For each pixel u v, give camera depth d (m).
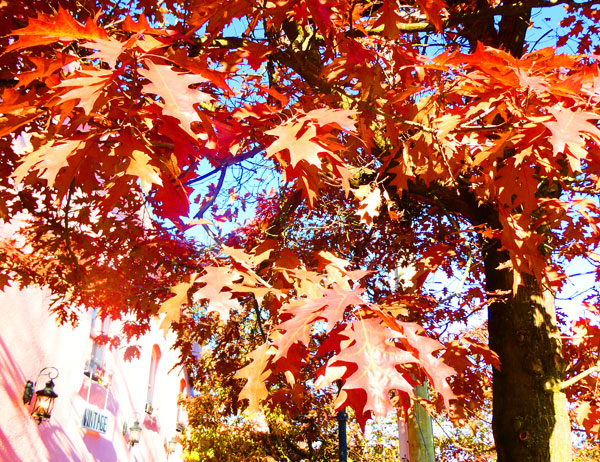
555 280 3.11
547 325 4.31
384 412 1.19
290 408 3.12
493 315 4.49
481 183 2.76
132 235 3.83
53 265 4.37
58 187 1.47
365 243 6.14
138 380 12.70
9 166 2.71
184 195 1.92
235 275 1.71
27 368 6.93
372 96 2.35
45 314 7.46
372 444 12.76
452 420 3.40
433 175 2.42
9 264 4.46
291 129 1.59
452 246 3.77
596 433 3.51
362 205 3.33
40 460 7.04
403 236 5.88
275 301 2.04
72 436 8.30
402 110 2.34
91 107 1.31
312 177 1.86
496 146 1.84
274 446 15.93
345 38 2.24
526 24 4.83
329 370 1.39
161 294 4.42
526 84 1.55
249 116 1.95
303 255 5.35
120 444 10.99
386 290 6.12
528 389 4.09
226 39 3.19
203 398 16.34
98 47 1.30
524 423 4.00
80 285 4.30
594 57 1.57
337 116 1.55
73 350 8.36
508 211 2.48
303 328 1.42
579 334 3.89
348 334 1.33
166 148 1.78
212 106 2.78
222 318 1.58
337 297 1.45
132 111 1.51
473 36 4.79
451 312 4.60
